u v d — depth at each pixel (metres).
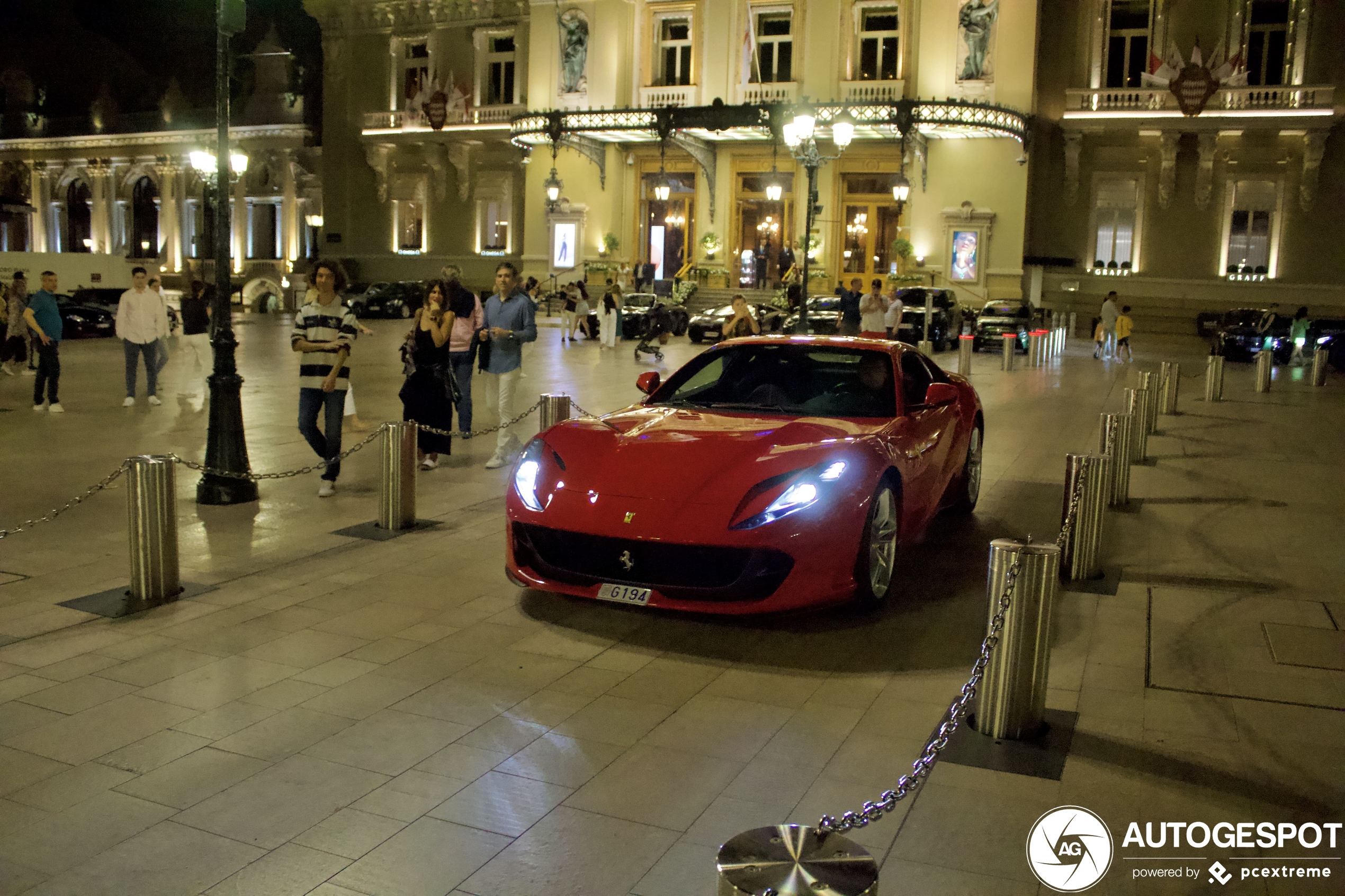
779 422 6.18
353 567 6.57
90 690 4.59
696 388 7.18
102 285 40.53
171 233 52.22
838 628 5.49
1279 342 25.80
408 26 43.06
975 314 30.75
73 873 3.17
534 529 5.56
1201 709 4.46
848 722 4.32
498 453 9.95
